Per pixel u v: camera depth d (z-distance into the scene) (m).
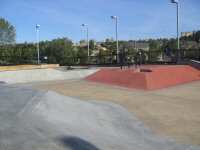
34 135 5.27
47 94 8.81
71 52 51.12
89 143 5.57
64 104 8.38
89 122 7.36
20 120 6.00
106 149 5.52
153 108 9.74
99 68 23.66
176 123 7.96
